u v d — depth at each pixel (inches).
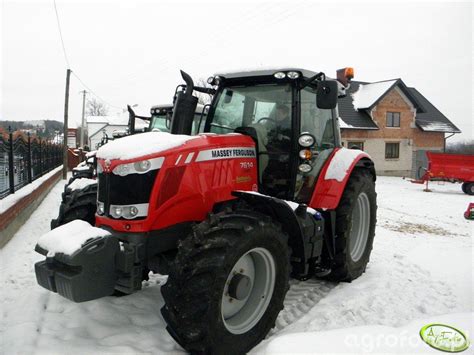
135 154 100.2
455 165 536.7
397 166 901.8
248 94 140.1
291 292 145.6
